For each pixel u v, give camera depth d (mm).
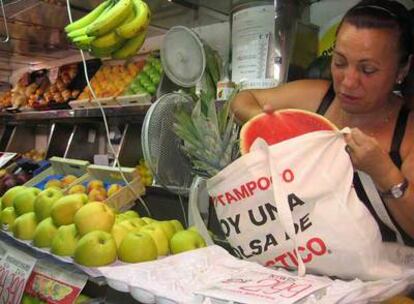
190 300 670
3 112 3326
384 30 826
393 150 926
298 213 766
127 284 765
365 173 803
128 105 2350
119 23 1229
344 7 1694
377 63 840
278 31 1527
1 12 2176
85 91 2754
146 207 1497
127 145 2521
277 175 761
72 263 969
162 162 1206
